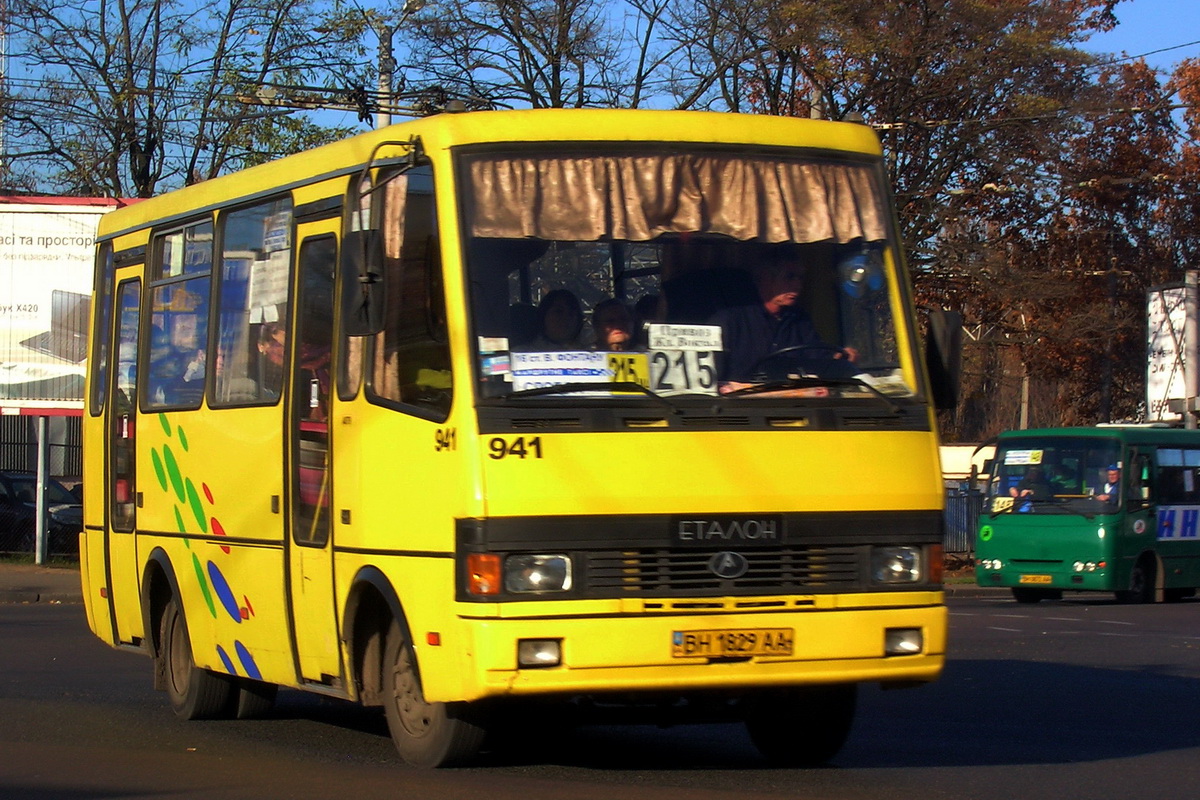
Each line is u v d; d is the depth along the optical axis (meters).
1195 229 39.25
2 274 28.73
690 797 7.27
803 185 7.87
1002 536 26.53
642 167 7.63
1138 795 7.77
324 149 8.72
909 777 8.23
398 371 7.64
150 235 11.03
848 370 7.64
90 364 12.05
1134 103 38.50
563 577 6.98
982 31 31.59
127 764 8.43
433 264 7.39
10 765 8.40
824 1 30.66
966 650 16.11
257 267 9.38
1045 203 35.03
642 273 7.48
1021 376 41.97
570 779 7.80
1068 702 11.81
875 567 7.41
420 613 7.36
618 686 6.98
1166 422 32.91
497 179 7.43
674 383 7.32
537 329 7.25
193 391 10.15
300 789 7.50
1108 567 25.48
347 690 8.15
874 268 7.87
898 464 7.51
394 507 7.59
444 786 7.48
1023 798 7.63
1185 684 13.02
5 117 37.28
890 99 32.72
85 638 16.27
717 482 7.17
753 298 7.61
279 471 8.88
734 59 32.22
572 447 7.05
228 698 10.26
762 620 7.16
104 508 11.66
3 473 27.62
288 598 8.77
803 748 8.54
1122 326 36.75
